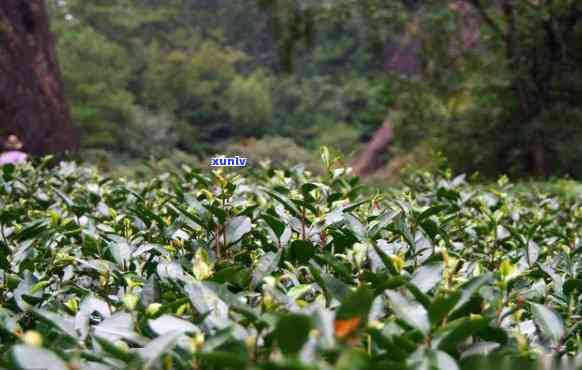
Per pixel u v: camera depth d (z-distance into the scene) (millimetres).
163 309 1590
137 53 44375
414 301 1624
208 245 2369
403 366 1044
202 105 46594
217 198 2633
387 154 27047
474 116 17406
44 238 2496
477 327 1344
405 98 17672
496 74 16969
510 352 1430
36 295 1887
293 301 1581
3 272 2156
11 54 13602
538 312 1651
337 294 1588
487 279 1454
